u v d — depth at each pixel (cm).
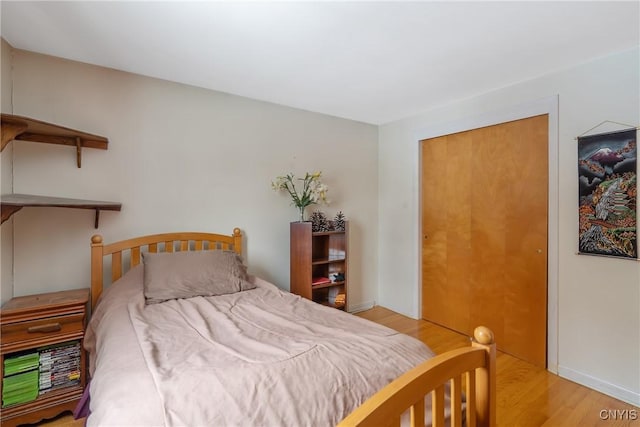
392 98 294
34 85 204
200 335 142
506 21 168
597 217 212
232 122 283
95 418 92
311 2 151
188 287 205
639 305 196
